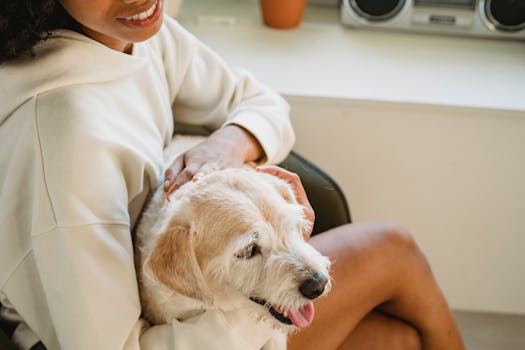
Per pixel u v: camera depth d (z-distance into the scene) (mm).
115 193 837
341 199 1160
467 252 1555
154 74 1025
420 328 1103
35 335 895
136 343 818
